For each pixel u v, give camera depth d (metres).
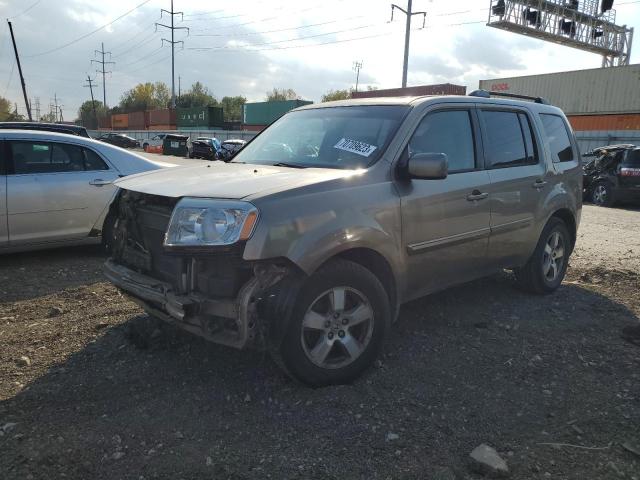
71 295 5.28
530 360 3.95
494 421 3.14
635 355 4.11
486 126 4.66
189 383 3.47
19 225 6.11
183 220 3.08
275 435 2.94
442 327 4.54
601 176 15.39
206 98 126.50
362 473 2.65
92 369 3.67
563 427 3.10
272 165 4.08
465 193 4.23
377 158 3.76
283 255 3.05
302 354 3.24
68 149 6.54
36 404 3.21
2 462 2.66
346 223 3.33
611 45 33.25
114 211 4.05
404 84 35.66
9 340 4.16
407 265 3.84
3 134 6.16
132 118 78.62
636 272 6.64
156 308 3.49
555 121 5.70
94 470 2.63
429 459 2.77
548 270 5.52
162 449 2.80
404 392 3.42
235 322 3.05
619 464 2.77
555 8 29.56
